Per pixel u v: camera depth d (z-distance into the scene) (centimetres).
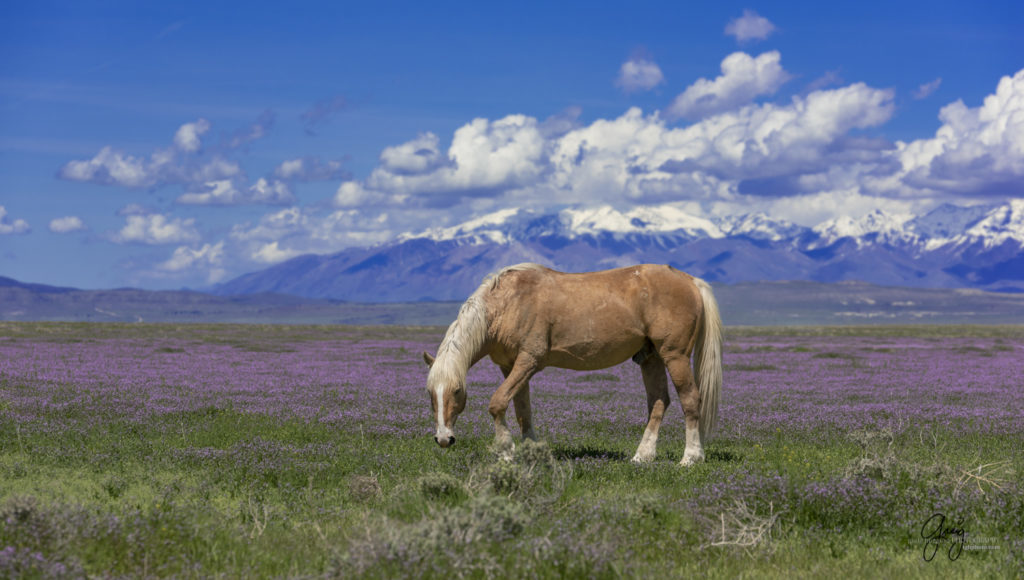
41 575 530
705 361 1191
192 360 3528
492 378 2869
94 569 583
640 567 608
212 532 688
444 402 1089
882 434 1210
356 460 1102
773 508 793
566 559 597
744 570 645
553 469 886
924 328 13912
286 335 7619
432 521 651
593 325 1152
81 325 9425
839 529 754
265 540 693
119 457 1099
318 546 671
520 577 578
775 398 2217
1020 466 1105
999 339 7825
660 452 1270
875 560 675
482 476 856
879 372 3353
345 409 1789
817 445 1367
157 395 1945
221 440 1291
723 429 1573
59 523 630
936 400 2203
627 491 918
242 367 3180
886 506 781
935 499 809
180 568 596
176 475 998
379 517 721
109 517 666
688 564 652
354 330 10738
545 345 1150
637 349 1184
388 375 2931
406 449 1236
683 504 797
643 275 1179
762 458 1196
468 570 577
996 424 1638
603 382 2839
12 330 6700
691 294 1180
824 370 3466
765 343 6806
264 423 1497
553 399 2145
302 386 2375
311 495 896
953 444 1356
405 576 556
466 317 1125
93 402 1717
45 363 2973
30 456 1102
